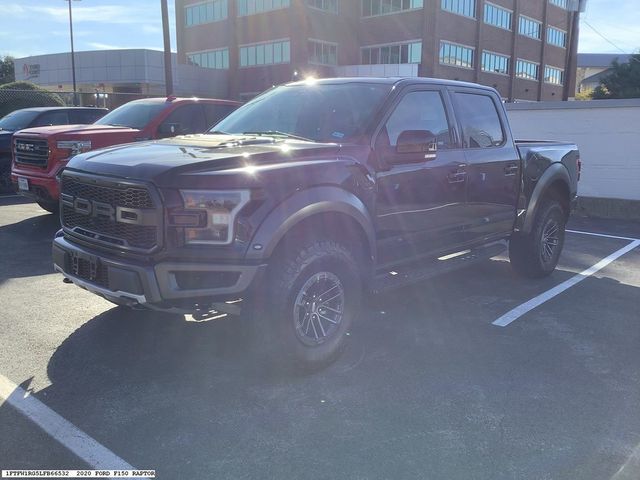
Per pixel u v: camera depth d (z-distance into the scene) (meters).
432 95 5.03
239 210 3.47
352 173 4.07
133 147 4.27
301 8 39.50
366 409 3.57
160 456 3.05
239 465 2.98
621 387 3.93
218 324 4.98
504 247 6.05
